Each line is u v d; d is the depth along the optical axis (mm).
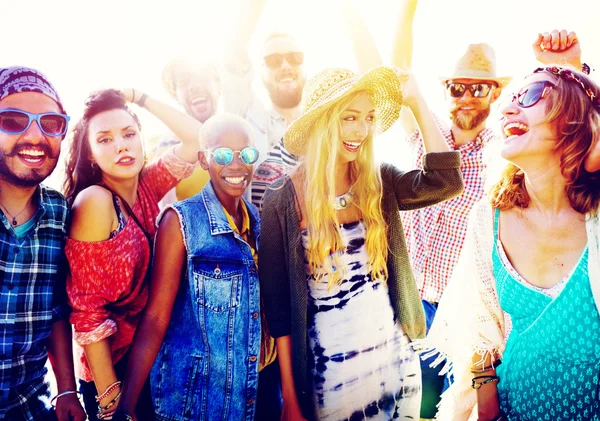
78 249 2410
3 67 2254
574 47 2496
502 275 2215
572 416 2012
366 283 2416
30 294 2295
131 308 2635
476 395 2459
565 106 2006
